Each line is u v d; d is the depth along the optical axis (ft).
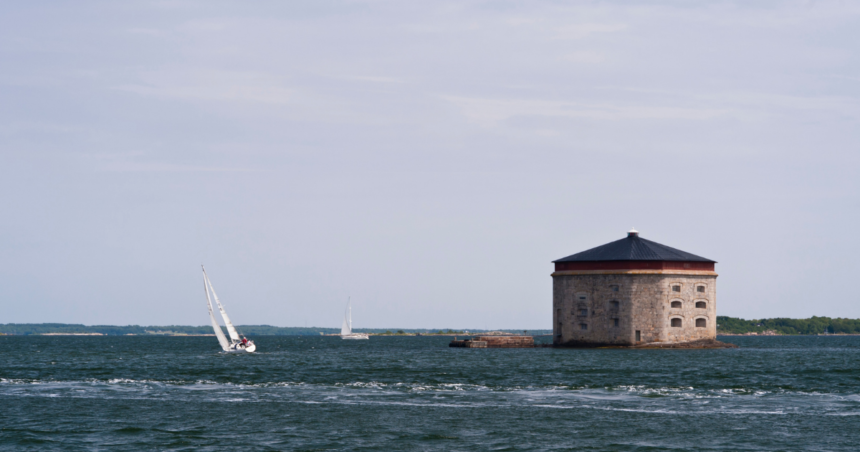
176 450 184.96
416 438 195.93
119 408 240.12
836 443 189.57
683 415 225.97
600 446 187.52
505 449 184.85
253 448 186.39
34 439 195.42
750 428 206.69
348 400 257.34
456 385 298.35
